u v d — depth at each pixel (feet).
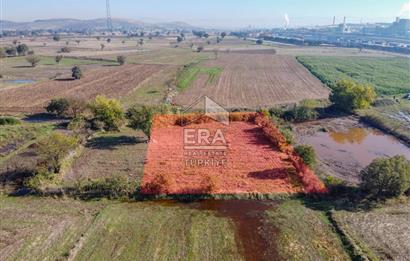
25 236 63.52
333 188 79.10
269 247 61.26
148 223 67.77
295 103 161.27
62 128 125.59
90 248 60.39
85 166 93.04
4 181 83.41
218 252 59.88
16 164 93.50
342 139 122.72
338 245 61.77
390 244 62.03
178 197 77.15
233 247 61.21
